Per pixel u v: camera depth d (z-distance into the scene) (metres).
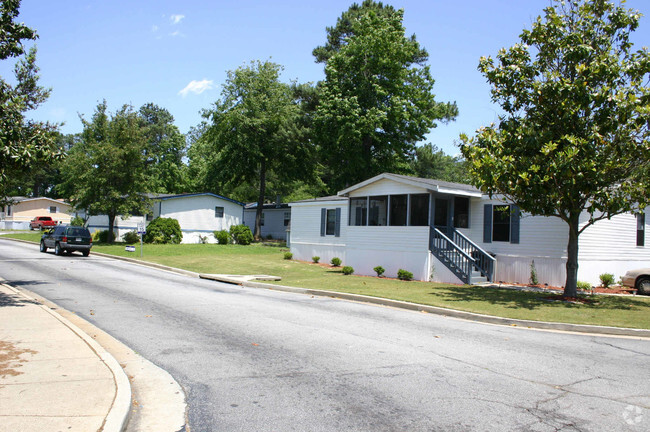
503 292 15.59
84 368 6.12
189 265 24.02
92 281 16.48
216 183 49.78
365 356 7.45
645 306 12.99
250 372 6.50
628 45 14.05
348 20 44.28
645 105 12.67
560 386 6.17
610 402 5.59
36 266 20.69
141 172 36.03
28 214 65.44
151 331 8.97
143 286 15.74
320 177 53.97
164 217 38.41
